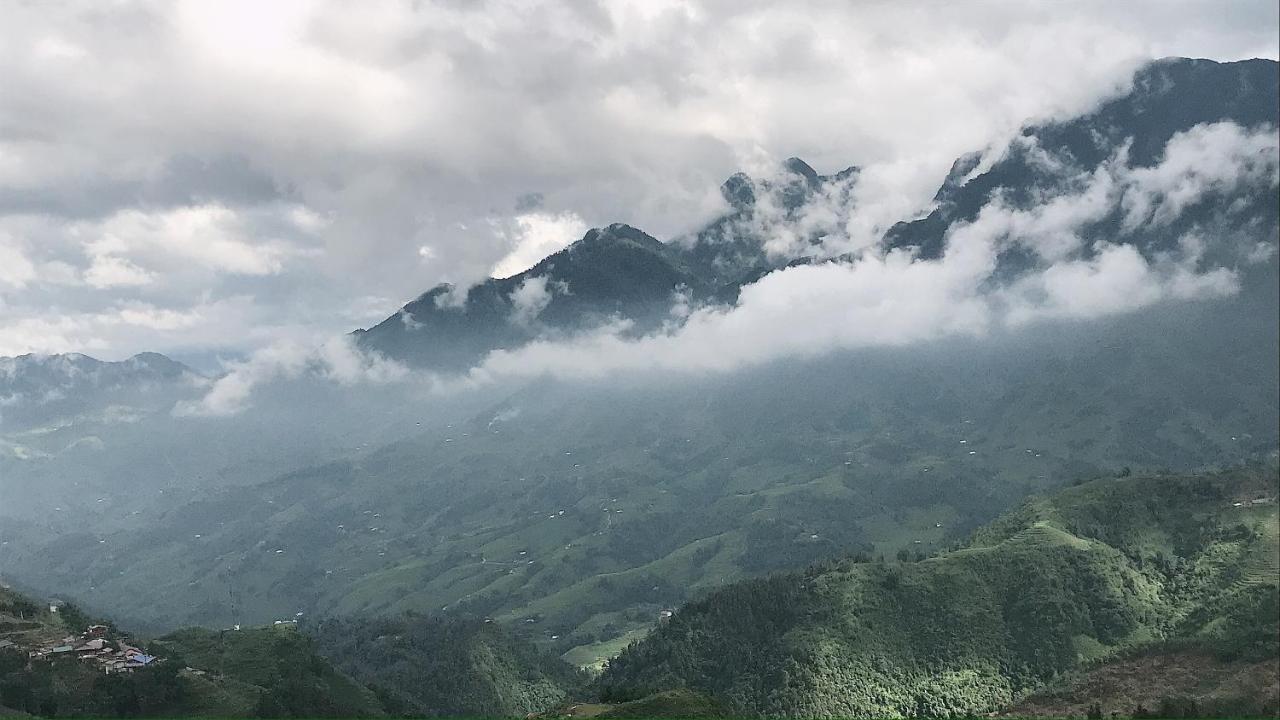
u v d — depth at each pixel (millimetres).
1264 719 181375
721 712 189625
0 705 177000
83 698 187250
